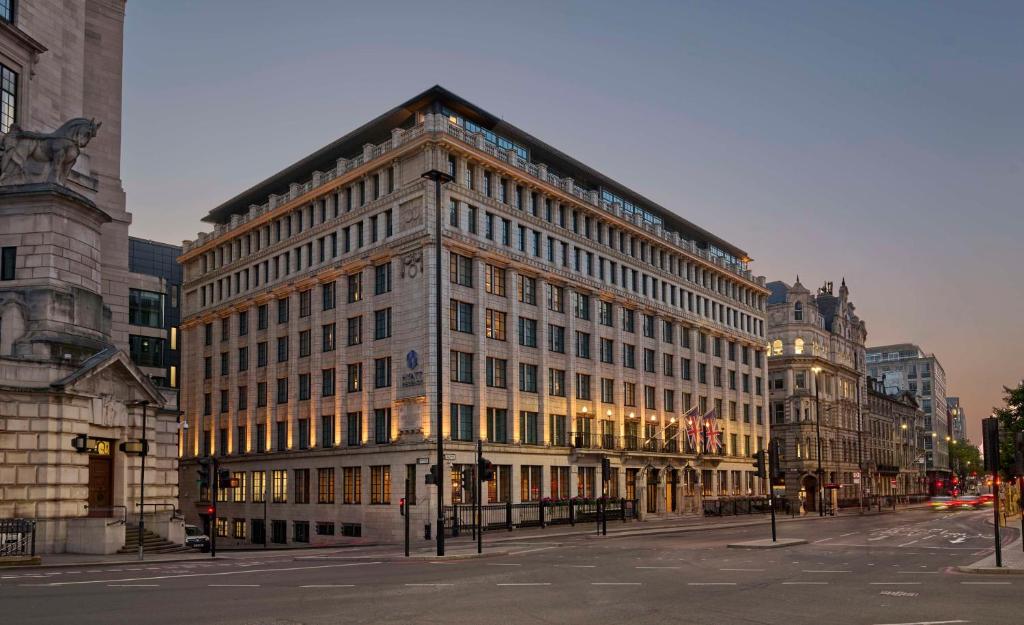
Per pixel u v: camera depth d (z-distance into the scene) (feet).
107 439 125.80
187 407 251.80
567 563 93.25
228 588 66.49
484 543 136.67
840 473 370.73
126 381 128.47
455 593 63.05
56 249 124.47
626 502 219.82
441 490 106.11
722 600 58.85
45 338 117.70
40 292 121.08
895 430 467.93
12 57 134.62
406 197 182.29
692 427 235.81
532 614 52.08
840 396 383.65
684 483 252.42
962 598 58.90
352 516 186.50
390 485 177.47
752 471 296.71
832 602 57.47
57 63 147.13
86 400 118.83
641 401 237.86
